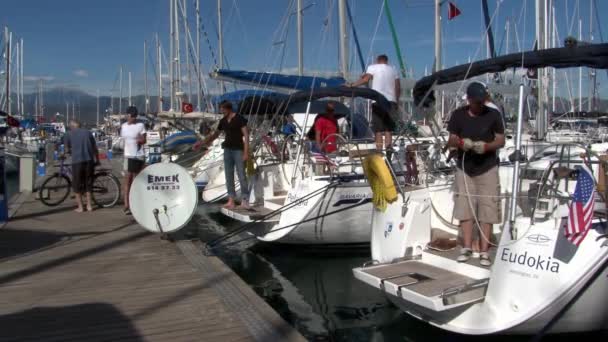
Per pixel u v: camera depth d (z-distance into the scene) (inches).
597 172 183.5
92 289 197.2
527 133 356.8
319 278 261.3
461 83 231.9
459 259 171.0
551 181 170.6
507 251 152.9
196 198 275.9
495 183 171.6
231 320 165.5
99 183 395.2
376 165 196.5
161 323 163.3
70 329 158.6
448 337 181.2
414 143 263.7
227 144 315.9
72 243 273.6
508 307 150.1
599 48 176.7
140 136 359.3
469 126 171.3
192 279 209.6
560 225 144.9
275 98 354.3
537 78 343.9
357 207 290.2
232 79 397.4
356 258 296.8
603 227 148.0
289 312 215.2
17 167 733.9
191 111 724.7
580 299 142.5
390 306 217.2
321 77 406.0
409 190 197.0
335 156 308.7
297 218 287.0
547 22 380.8
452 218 201.9
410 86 328.5
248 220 292.0
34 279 210.1
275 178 349.1
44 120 1883.6
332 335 189.9
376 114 303.9
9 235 292.0
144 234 296.0
